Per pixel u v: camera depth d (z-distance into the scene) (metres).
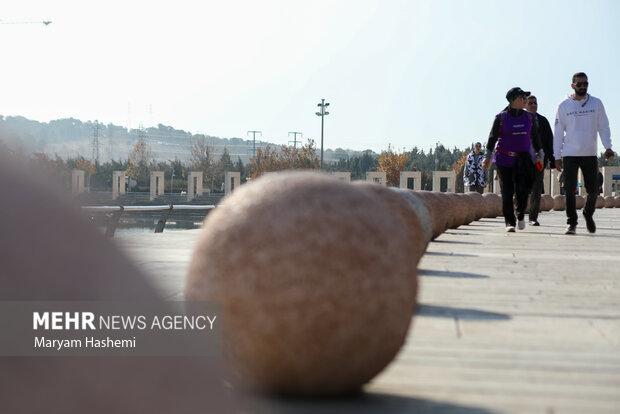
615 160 100.31
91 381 1.34
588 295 5.31
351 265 2.44
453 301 4.97
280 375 2.49
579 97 11.55
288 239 2.44
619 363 3.19
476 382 2.85
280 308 2.41
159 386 1.45
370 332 2.47
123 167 130.38
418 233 5.43
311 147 109.25
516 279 6.23
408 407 2.50
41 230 1.36
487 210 19.56
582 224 16.58
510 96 11.82
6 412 1.24
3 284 1.29
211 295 2.48
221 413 1.59
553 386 2.80
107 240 1.50
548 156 14.02
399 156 110.75
